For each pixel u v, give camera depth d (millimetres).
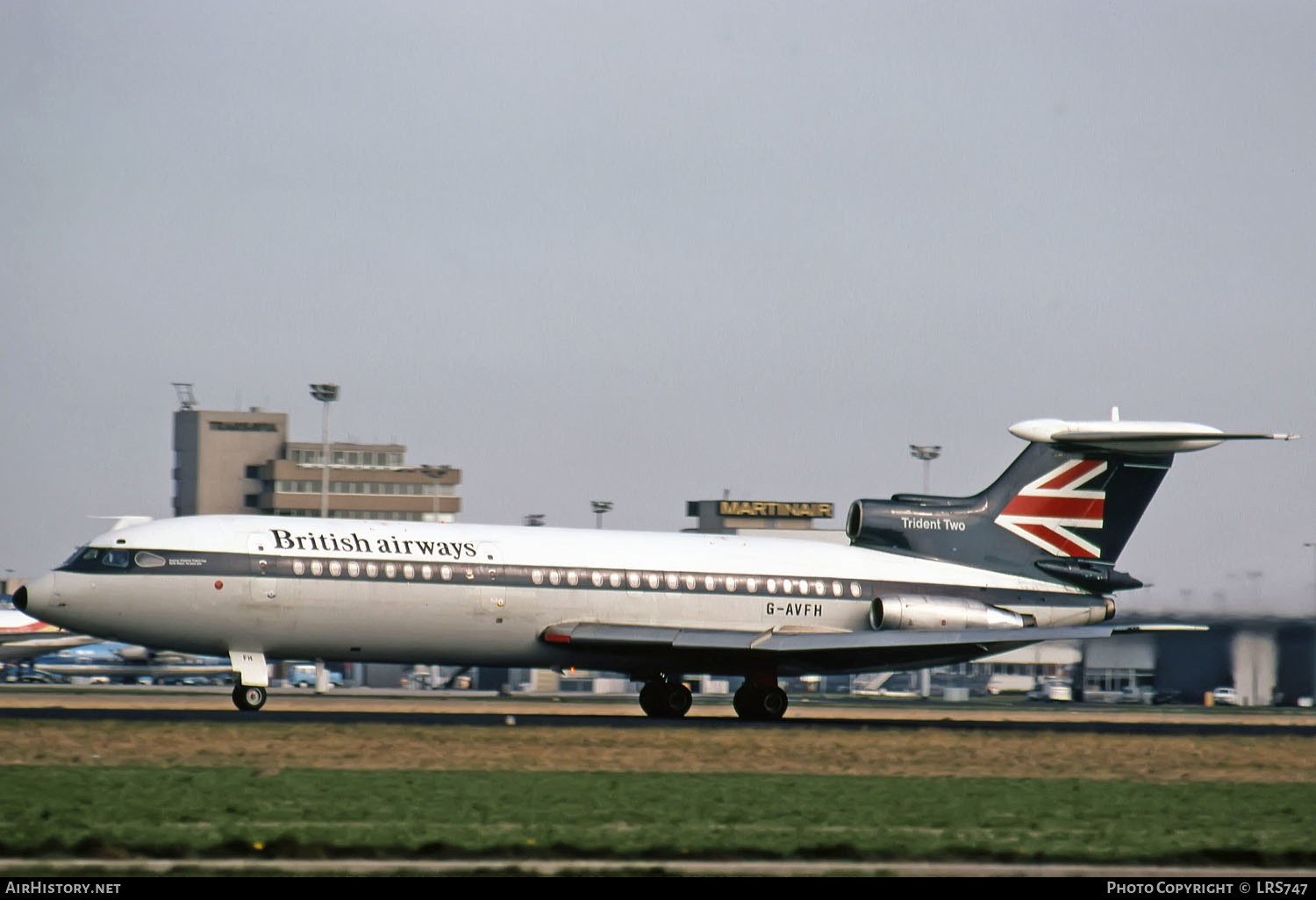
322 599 199250
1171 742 185375
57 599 191250
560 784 125875
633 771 140000
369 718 188750
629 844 94562
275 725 169375
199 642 197750
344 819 103062
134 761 137125
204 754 143250
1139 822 112500
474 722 186000
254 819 102250
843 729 192125
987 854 93438
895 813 113438
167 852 88250
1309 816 118750
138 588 192500
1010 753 167375
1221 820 114688
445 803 112125
